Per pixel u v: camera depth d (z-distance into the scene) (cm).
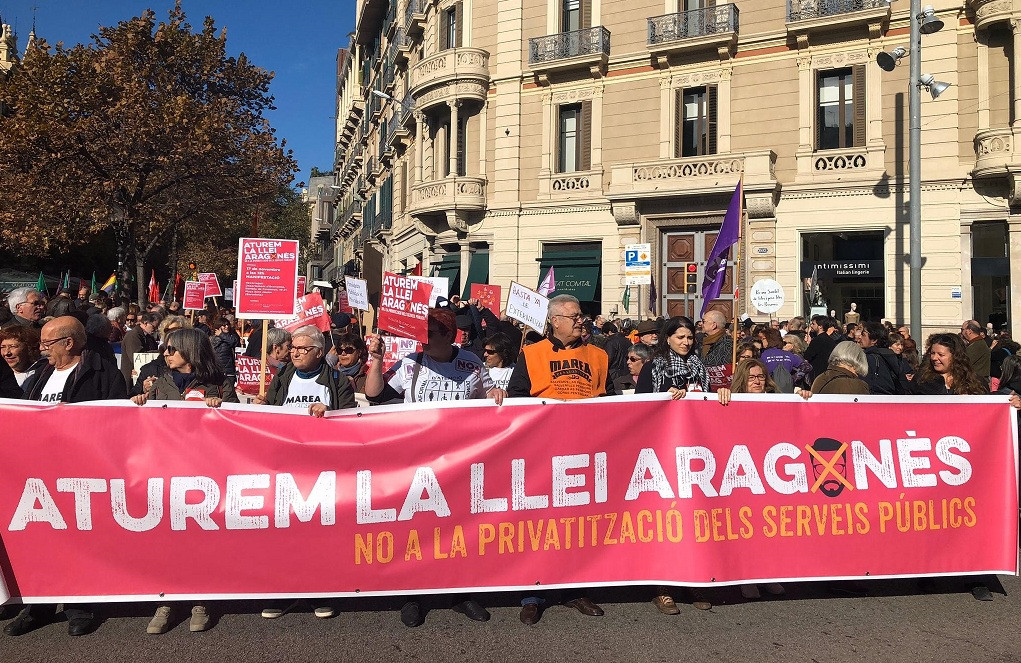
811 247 1961
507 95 2275
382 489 453
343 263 5328
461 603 483
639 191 2008
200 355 526
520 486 465
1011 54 1692
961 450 512
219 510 442
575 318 509
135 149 2295
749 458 486
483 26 2336
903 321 1781
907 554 498
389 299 502
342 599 506
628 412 479
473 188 2298
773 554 482
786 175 1923
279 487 447
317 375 509
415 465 457
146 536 437
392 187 3347
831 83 1902
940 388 654
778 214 1911
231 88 2625
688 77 2034
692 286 2016
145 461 440
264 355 656
